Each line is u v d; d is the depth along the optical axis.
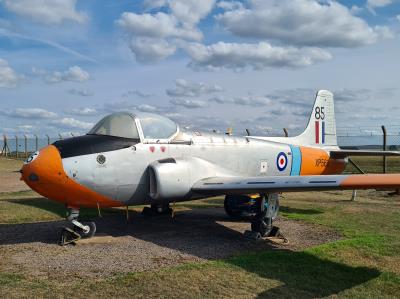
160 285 4.91
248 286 4.98
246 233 7.63
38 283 4.91
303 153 11.34
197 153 8.47
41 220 9.20
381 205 11.85
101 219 9.43
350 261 6.08
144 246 6.87
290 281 5.21
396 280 5.34
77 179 6.71
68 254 6.27
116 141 7.23
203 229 8.46
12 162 29.52
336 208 11.14
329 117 12.99
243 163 9.54
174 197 7.59
